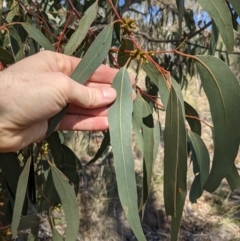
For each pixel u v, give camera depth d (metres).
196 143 0.36
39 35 0.35
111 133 0.25
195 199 0.40
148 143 0.29
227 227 0.87
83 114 0.32
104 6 0.52
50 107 0.27
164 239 0.82
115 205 0.86
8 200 0.37
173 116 0.24
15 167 0.34
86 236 0.77
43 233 0.74
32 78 0.27
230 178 0.37
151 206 0.89
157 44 0.76
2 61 0.36
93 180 0.90
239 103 0.25
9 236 0.37
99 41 0.27
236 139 0.26
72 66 0.32
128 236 0.80
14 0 0.42
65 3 0.60
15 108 0.27
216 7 0.25
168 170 0.24
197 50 0.68
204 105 1.60
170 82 0.25
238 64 0.98
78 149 1.00
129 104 0.26
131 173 0.25
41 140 0.31
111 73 0.32
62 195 0.30
